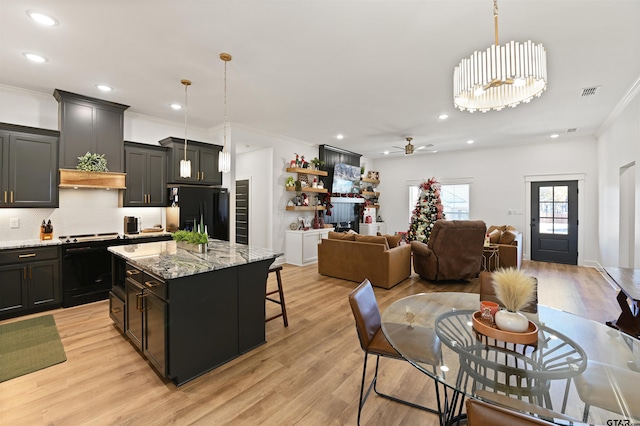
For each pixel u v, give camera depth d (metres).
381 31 2.40
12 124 3.32
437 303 2.21
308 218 7.01
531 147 6.77
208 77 3.26
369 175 8.82
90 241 3.75
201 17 2.22
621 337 1.64
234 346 2.46
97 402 1.90
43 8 2.09
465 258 4.62
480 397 1.21
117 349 2.58
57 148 3.63
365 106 4.26
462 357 1.45
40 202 3.52
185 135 5.03
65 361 2.38
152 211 4.79
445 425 1.66
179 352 2.09
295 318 3.32
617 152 4.46
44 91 3.65
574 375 1.32
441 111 4.49
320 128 5.56
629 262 4.41
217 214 4.95
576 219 6.27
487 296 2.24
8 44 2.57
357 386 2.10
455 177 7.84
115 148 4.07
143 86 3.50
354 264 4.77
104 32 2.40
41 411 1.81
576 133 5.85
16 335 2.82
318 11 2.15
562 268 5.89
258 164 6.55
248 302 2.58
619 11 2.12
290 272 5.50
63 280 3.55
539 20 2.24
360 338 1.79
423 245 5.00
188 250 2.96
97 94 3.75
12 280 3.22
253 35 2.46
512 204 7.01
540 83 2.08
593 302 3.86
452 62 2.94
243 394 2.00
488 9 2.12
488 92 2.40
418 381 2.16
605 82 3.38
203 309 2.23
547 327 1.77
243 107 4.29
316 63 2.95
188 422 1.74
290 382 2.14
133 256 2.62
